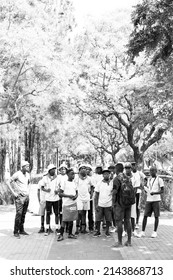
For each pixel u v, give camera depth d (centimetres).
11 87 1850
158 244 1050
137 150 2166
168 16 885
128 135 2134
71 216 1119
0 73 1691
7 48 1623
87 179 1259
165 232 1241
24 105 1961
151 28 911
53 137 3023
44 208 1237
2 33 1619
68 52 2261
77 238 1147
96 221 1184
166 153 4384
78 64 2214
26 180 1191
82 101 2136
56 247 1013
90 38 2295
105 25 2312
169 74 1180
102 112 2203
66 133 3112
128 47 971
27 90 1880
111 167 1298
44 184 1220
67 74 1803
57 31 2397
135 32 945
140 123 1725
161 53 990
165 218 1568
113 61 2238
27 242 1080
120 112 2119
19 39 1612
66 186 1123
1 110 1836
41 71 1764
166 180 1853
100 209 1169
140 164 2164
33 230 1286
